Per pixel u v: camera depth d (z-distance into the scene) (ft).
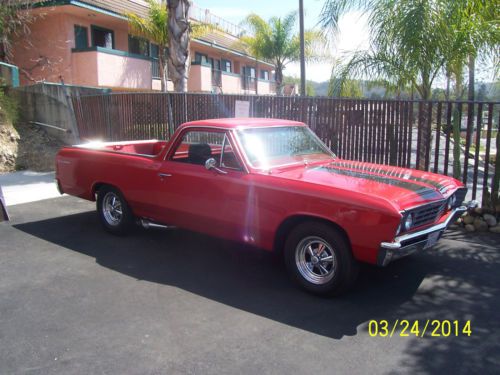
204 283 15.29
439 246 18.83
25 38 56.24
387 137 24.68
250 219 15.12
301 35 43.70
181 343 11.44
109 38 63.05
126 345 11.37
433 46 25.21
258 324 12.42
